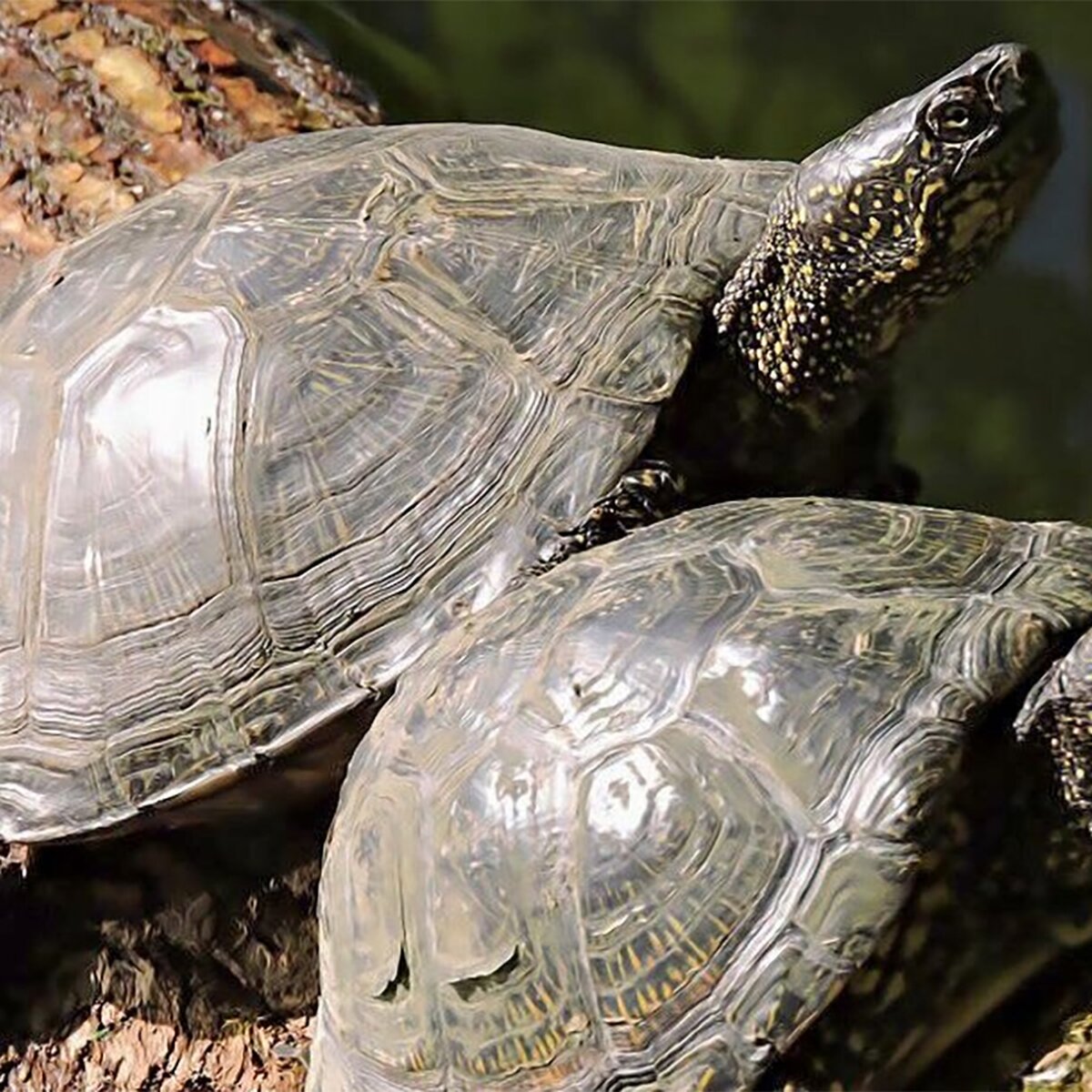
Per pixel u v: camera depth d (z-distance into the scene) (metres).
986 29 12.82
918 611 5.48
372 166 7.48
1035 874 5.29
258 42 10.14
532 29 12.73
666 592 5.74
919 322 7.41
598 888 5.37
